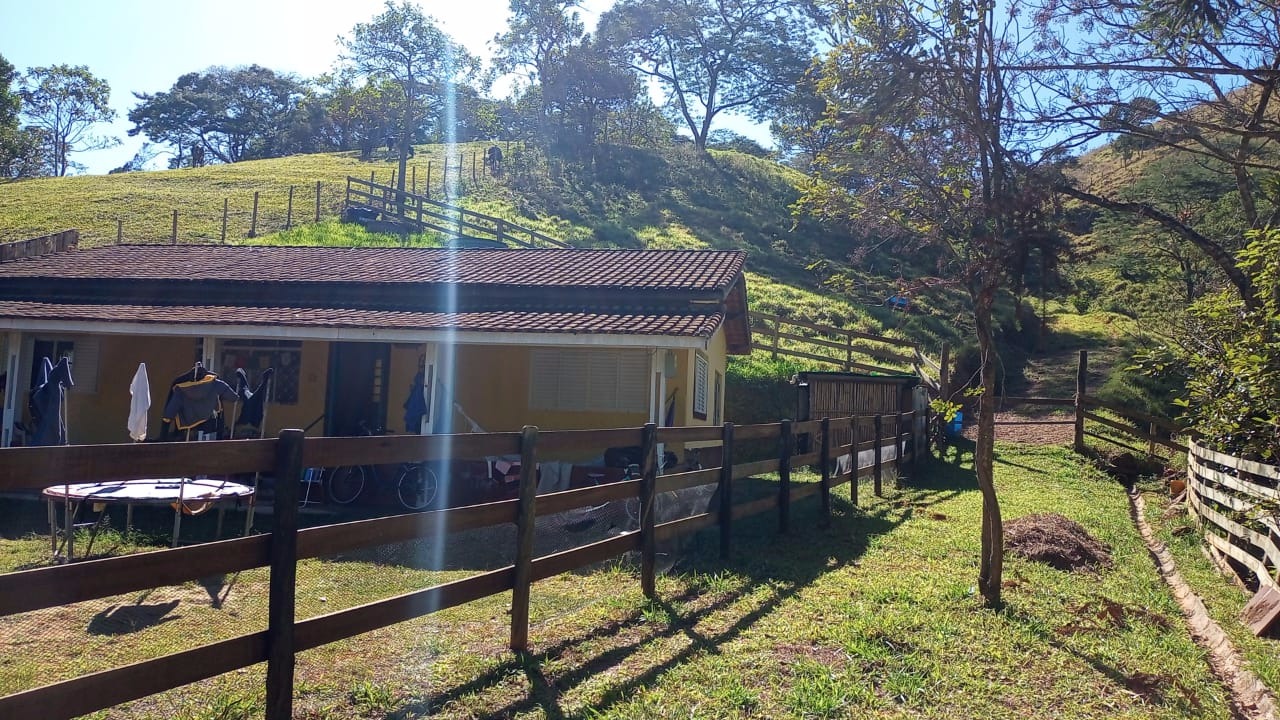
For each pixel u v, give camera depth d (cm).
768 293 3244
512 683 525
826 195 780
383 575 812
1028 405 2509
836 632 646
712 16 6297
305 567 827
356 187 4472
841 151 768
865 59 718
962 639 643
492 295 1491
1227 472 1138
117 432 1524
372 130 6334
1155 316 2988
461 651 579
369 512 1233
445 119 6247
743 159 6278
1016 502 1393
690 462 1179
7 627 597
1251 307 876
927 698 536
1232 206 2167
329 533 444
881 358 2553
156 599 685
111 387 1533
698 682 543
